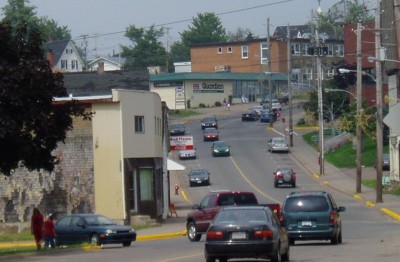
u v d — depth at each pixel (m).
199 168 110.94
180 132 141.50
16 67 37.47
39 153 40.09
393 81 93.19
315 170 109.75
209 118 151.25
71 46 197.88
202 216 48.31
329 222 40.31
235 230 29.83
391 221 61.12
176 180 106.94
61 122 40.16
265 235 29.77
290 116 130.88
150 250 42.06
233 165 115.38
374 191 87.69
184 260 33.78
